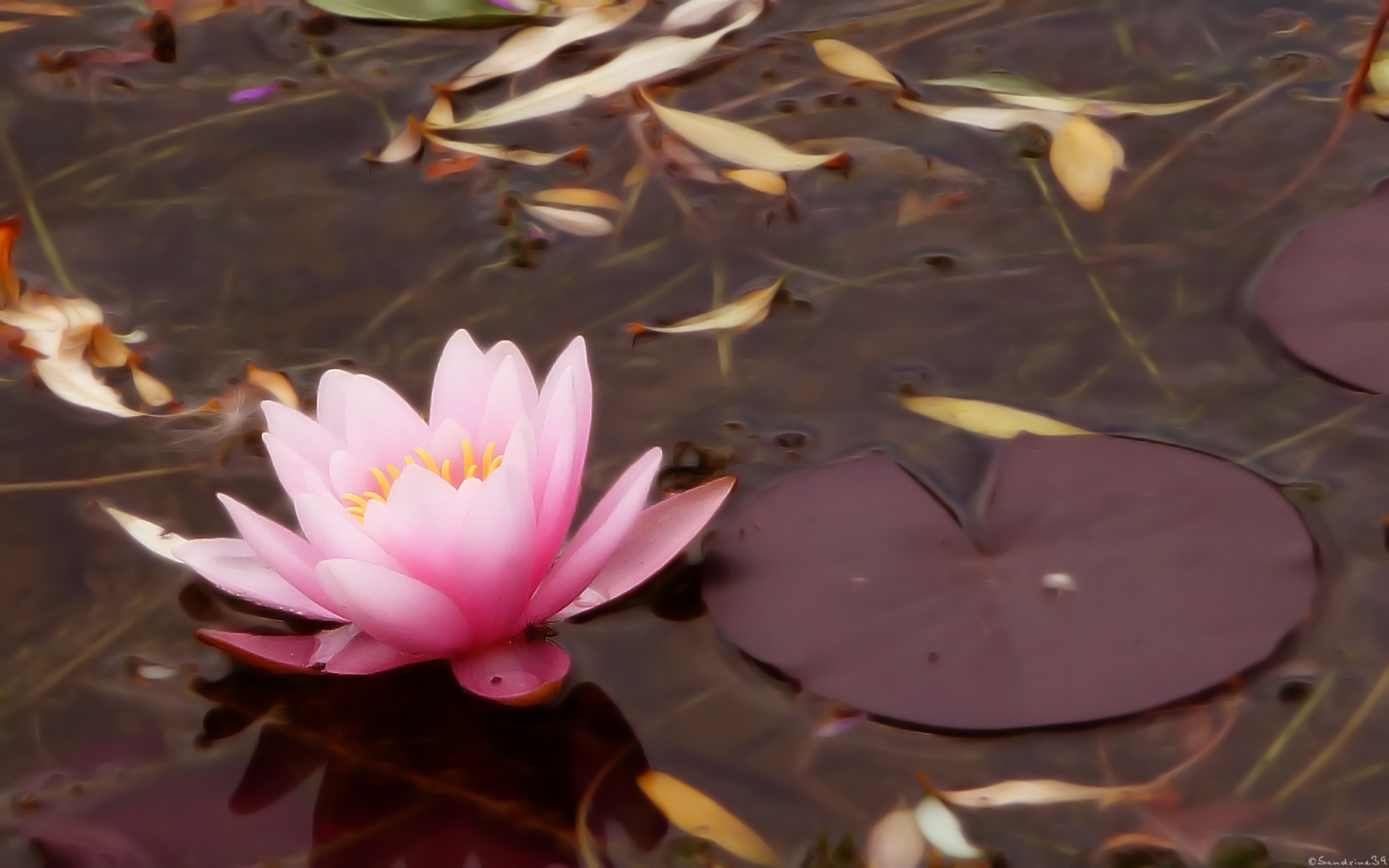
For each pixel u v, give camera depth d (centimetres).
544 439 143
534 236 155
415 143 158
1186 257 152
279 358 151
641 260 154
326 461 144
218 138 159
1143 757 141
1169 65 159
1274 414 148
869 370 150
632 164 157
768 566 145
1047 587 144
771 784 142
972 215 154
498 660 143
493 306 153
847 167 156
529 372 145
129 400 150
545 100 160
